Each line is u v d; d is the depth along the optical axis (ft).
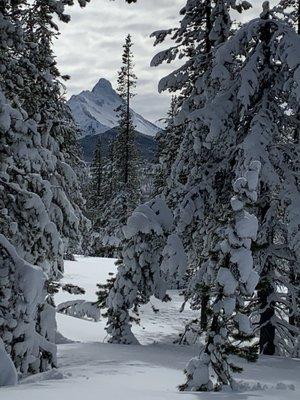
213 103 47.34
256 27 46.88
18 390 23.73
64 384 26.45
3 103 30.19
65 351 45.78
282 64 46.24
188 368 28.14
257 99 49.78
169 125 71.15
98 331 67.46
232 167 49.80
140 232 56.54
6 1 34.71
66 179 40.57
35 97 38.27
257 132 44.62
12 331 28.60
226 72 46.24
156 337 67.26
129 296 56.80
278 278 49.80
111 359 40.93
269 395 25.58
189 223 49.21
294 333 52.95
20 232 31.50
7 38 33.55
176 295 105.50
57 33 42.55
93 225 175.52
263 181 43.24
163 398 23.13
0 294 28.27
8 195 30.94
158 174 95.76
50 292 35.14
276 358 44.06
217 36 56.90
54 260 33.19
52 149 40.96
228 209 30.53
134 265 56.75
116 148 144.15
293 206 43.60
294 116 49.80
